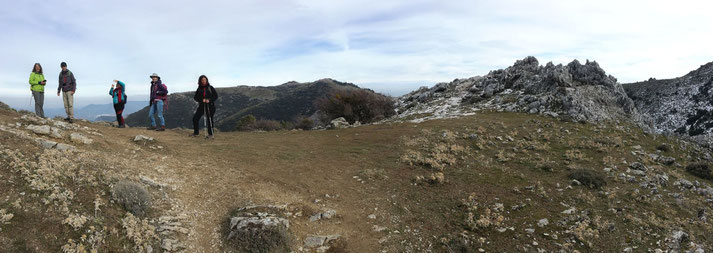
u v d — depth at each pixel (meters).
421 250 8.03
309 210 9.28
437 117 26.31
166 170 10.45
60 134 10.33
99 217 6.73
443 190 11.33
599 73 28.52
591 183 11.78
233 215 8.34
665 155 16.33
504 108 27.31
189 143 14.83
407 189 11.41
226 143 15.88
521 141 17.52
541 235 8.59
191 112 128.25
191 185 9.76
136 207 7.42
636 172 13.31
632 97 117.19
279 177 11.65
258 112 110.75
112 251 6.23
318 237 8.08
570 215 9.56
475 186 11.69
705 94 91.31
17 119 10.64
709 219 9.97
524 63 36.91
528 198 10.66
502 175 12.83
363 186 11.62
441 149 16.12
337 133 21.61
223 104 152.38
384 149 16.62
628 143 17.69
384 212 9.76
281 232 7.73
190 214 8.17
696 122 86.06
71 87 14.40
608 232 8.77
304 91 131.75
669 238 8.61
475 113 26.77
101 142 11.15
